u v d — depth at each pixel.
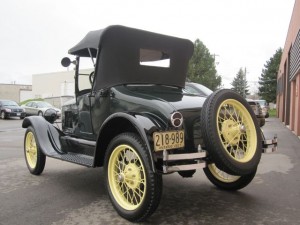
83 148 5.33
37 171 6.35
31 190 5.44
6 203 4.78
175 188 5.50
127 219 4.07
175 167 3.77
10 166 7.35
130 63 4.96
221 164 3.97
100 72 4.93
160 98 4.42
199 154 3.96
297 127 13.69
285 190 5.40
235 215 4.27
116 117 4.15
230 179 5.27
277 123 22.64
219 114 4.20
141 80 5.09
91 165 4.59
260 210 4.46
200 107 4.44
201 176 6.29
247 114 4.42
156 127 3.89
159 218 4.18
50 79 59.38
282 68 27.78
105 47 4.79
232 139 4.28
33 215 4.30
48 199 4.96
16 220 4.13
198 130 4.36
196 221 4.08
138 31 4.92
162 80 5.33
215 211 4.42
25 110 28.14
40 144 5.90
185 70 5.65
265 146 4.72
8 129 17.89
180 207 4.58
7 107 27.72
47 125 6.19
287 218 4.18
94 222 4.07
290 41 19.48
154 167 3.72
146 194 3.80
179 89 5.48
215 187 5.55
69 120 5.95
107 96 4.84
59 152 5.68
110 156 4.29
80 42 5.30
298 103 13.59
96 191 5.38
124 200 4.23
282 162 7.86
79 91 5.58
